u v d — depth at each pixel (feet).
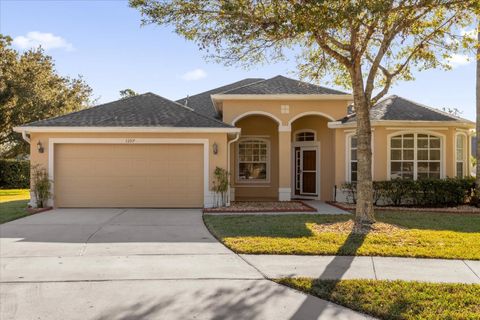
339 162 53.83
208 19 32.45
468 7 31.63
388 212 43.42
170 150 47.83
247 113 55.42
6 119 86.89
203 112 64.85
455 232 31.71
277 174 61.87
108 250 26.08
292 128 62.23
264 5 31.71
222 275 20.66
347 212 44.06
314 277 20.27
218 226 34.17
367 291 18.15
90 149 47.50
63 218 39.32
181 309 16.34
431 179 49.42
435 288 18.52
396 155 51.72
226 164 47.73
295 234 30.63
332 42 33.78
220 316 15.69
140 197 47.65
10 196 68.39
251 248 25.90
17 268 21.89
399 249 25.80
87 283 19.42
